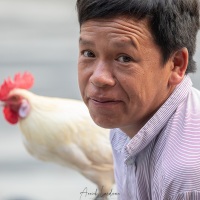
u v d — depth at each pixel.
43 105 8.53
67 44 22.73
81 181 11.28
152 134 5.01
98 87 4.71
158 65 4.79
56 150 8.44
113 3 4.60
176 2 4.79
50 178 11.50
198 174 4.71
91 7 4.65
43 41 23.28
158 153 5.01
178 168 4.76
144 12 4.64
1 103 8.67
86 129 8.30
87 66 4.80
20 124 8.66
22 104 8.60
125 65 4.66
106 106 4.74
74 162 8.40
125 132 5.23
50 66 19.58
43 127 8.44
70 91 16.95
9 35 24.30
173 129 4.96
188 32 4.93
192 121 4.93
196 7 5.01
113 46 4.64
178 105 5.02
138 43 4.65
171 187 4.79
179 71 4.96
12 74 18.69
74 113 8.39
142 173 5.16
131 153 5.11
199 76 15.22
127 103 4.74
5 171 11.86
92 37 4.69
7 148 12.95
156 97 4.90
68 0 32.22
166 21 4.73
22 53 21.42
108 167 8.30
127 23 4.62
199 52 14.75
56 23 26.58
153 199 5.07
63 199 10.58
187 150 4.82
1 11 29.48
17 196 10.77
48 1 32.00
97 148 8.26
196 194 4.70
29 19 27.67
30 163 12.25
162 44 4.76
